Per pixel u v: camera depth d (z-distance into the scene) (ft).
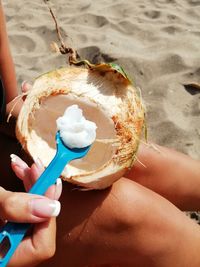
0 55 1.31
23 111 0.92
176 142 1.86
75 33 2.63
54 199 0.82
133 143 0.91
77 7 2.96
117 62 2.32
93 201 1.01
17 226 0.79
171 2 3.01
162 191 1.26
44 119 0.92
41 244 0.86
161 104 2.04
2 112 1.11
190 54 2.40
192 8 2.93
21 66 2.31
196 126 1.94
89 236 1.03
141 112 0.93
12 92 1.35
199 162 1.30
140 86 2.19
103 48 2.42
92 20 2.81
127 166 0.91
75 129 0.84
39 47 2.52
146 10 2.90
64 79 0.93
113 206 1.01
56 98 0.91
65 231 1.03
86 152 0.85
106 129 0.90
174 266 1.06
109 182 0.92
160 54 2.39
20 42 2.56
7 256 0.77
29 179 0.87
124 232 1.02
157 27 2.70
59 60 2.35
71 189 1.01
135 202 1.01
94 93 0.91
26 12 2.88
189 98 2.10
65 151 0.83
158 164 1.22
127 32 2.68
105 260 1.07
